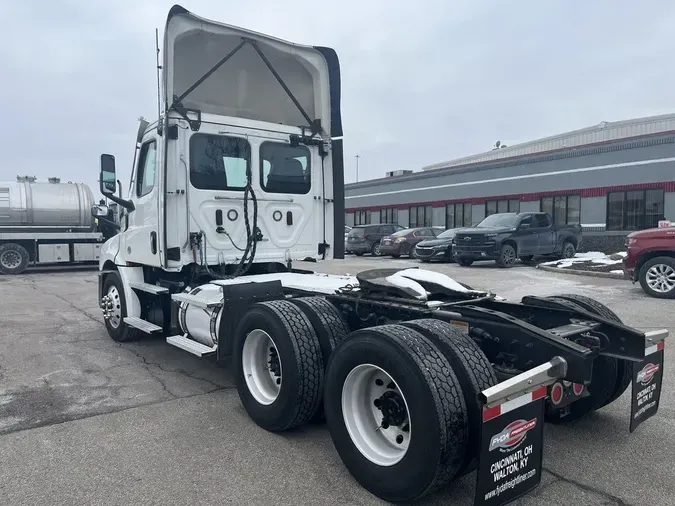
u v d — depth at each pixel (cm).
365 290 423
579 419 432
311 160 661
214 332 488
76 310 1001
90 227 1875
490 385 288
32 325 848
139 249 633
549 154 2427
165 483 332
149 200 606
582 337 361
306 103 670
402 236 2247
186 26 549
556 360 296
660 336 373
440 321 328
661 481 331
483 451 261
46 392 509
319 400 388
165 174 548
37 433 410
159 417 443
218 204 588
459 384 283
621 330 362
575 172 2327
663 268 1002
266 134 620
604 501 308
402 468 291
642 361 356
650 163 2062
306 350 382
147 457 368
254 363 430
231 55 595
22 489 325
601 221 2236
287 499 312
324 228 677
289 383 380
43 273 1825
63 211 1809
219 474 343
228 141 593
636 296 1035
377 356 304
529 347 325
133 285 657
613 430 410
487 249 1689
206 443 391
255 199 602
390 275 430
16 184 1784
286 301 421
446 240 1950
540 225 1834
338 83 670
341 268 1734
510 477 274
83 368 591
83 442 393
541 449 288
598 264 1582
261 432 412
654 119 3022
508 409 271
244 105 629
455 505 304
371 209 3591
